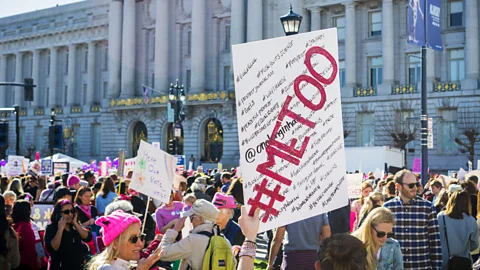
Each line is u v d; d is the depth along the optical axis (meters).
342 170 7.81
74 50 93.50
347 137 65.19
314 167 7.77
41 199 19.84
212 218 9.64
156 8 80.25
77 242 12.55
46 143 93.88
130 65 82.12
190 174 29.59
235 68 7.70
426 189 23.59
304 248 10.73
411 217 10.63
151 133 79.31
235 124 71.62
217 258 9.30
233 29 71.94
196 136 74.88
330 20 68.38
